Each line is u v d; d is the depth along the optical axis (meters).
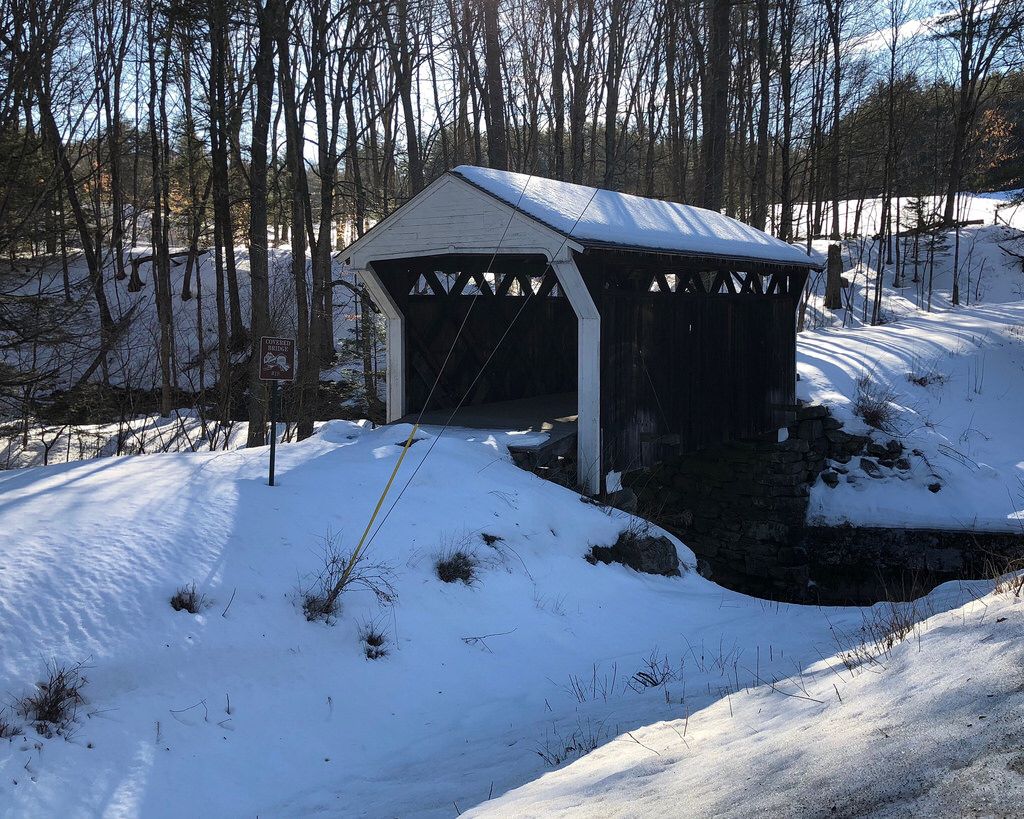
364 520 7.49
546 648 7.07
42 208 16.17
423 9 19.09
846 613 8.76
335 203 23.58
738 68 28.22
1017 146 40.28
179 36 16.48
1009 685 2.88
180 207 25.19
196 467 8.02
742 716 4.27
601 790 3.50
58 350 16.81
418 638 6.48
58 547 5.73
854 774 2.65
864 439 15.62
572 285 9.95
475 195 10.26
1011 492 14.54
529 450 10.02
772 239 15.20
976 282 31.08
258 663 5.51
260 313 15.09
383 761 5.14
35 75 15.85
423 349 12.55
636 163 34.59
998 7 29.56
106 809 4.15
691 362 12.66
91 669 4.85
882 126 34.12
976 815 2.16
